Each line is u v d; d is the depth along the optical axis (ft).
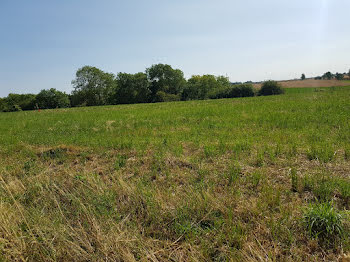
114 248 11.01
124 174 18.95
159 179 17.42
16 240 11.68
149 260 10.44
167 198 14.56
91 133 35.45
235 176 16.14
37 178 18.84
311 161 17.98
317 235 10.68
